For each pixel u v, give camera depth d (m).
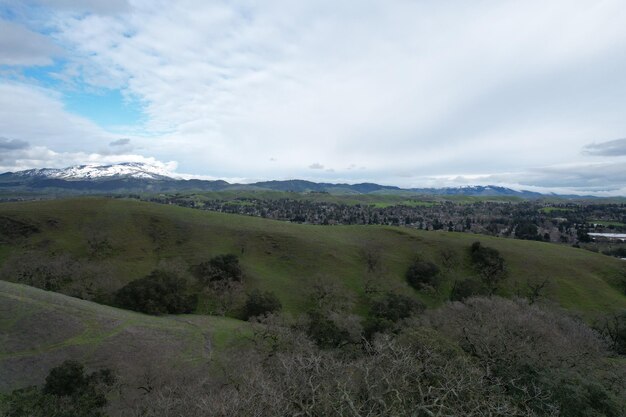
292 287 77.19
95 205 99.69
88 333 43.81
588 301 76.12
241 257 85.94
